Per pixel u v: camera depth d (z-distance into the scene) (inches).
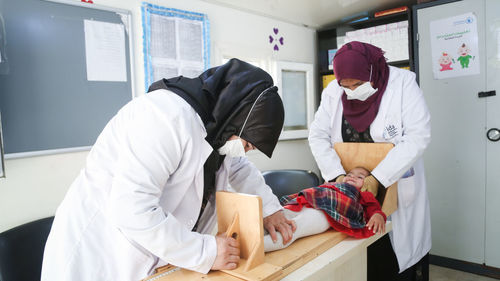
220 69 34.8
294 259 33.3
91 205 35.0
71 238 33.8
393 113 63.6
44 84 64.6
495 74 85.9
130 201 27.4
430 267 97.7
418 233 66.9
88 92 70.3
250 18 104.7
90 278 33.3
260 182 44.8
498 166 87.4
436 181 97.0
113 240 34.5
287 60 117.6
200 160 32.4
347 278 39.2
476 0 86.7
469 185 92.0
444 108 94.1
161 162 29.0
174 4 85.0
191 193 35.7
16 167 62.7
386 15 107.0
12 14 60.4
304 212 42.8
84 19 69.2
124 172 28.3
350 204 45.6
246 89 32.5
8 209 62.1
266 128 31.9
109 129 35.6
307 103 124.6
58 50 66.1
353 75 58.2
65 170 68.7
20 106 62.0
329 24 125.5
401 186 63.6
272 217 39.6
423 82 96.7
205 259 29.1
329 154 65.3
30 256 58.2
